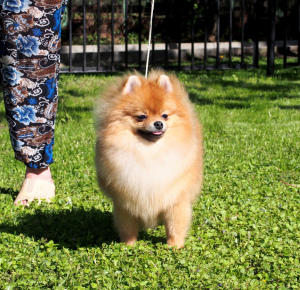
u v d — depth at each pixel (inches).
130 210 68.0
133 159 66.7
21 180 85.3
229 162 90.7
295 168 88.0
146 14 234.5
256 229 71.2
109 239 71.1
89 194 81.0
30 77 75.2
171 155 67.1
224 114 123.3
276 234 70.5
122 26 233.6
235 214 75.1
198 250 68.3
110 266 65.6
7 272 64.8
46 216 74.8
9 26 73.7
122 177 66.8
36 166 77.9
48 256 67.1
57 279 63.8
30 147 77.0
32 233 71.4
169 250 68.0
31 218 74.3
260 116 120.9
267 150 94.8
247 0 238.5
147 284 63.4
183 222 69.0
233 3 238.7
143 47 205.3
